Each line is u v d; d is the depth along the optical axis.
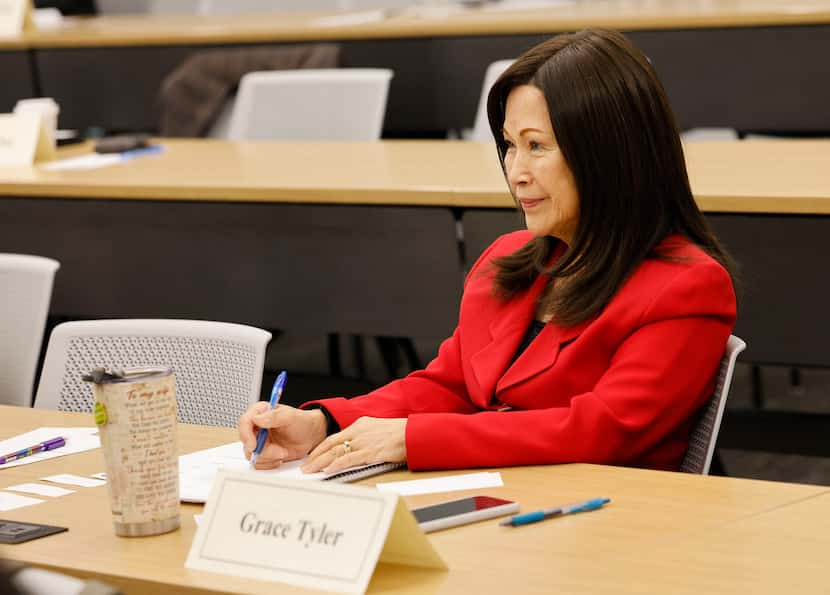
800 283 5.25
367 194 6.00
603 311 3.55
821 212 5.11
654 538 2.75
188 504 3.11
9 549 2.87
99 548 2.85
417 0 11.91
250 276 6.44
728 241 5.31
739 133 9.09
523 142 3.55
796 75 8.38
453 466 3.31
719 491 3.04
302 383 6.91
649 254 3.54
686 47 8.58
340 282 6.23
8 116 7.57
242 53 9.67
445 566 2.62
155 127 10.41
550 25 8.94
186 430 3.77
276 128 8.26
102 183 6.65
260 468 3.37
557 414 3.39
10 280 4.92
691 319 3.46
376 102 8.04
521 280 3.83
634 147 3.48
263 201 6.30
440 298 6.03
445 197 5.82
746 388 8.16
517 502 3.00
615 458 3.40
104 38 10.36
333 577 2.55
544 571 2.60
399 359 8.60
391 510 2.55
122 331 4.28
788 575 2.53
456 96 9.45
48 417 4.05
